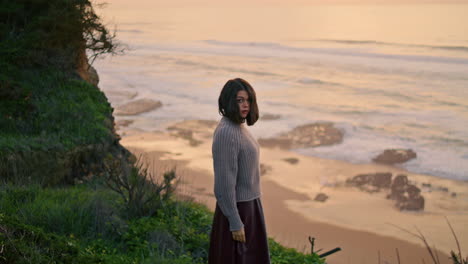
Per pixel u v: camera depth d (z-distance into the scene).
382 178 23.28
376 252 15.18
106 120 10.18
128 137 30.23
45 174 7.66
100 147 8.98
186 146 27.89
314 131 33.66
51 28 11.40
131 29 180.75
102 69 72.56
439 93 52.91
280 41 123.88
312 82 60.66
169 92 50.69
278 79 63.34
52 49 11.18
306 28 172.62
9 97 9.25
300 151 28.39
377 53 89.38
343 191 21.41
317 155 27.56
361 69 71.62
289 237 16.28
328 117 39.47
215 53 98.50
